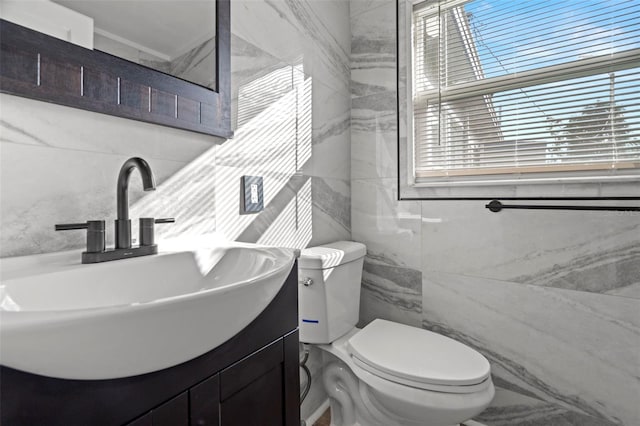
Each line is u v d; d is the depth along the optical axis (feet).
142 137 2.75
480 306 4.65
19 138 2.08
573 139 4.16
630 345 3.71
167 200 2.93
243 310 1.74
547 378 4.18
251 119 3.79
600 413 3.87
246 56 3.72
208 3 3.22
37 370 1.14
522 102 4.48
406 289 5.27
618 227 3.78
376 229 5.57
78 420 1.26
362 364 3.64
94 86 2.36
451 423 3.29
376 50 5.57
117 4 2.54
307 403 4.63
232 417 1.92
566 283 4.07
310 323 4.16
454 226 4.84
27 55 2.04
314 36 4.90
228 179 3.50
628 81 3.84
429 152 5.22
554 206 4.14
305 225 4.67
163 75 2.80
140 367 1.37
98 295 2.02
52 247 2.22
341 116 5.58
